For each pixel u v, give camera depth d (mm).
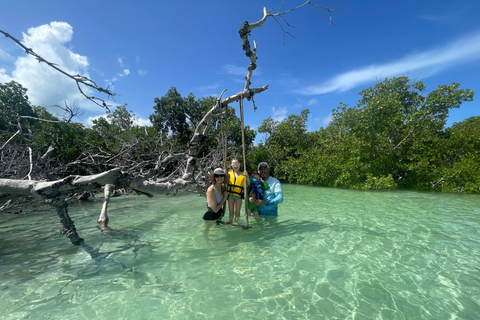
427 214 6996
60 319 2488
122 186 4676
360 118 15234
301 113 23641
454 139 15547
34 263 3787
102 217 5691
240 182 5691
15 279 3293
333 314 2543
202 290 3021
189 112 20719
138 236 5031
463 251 4180
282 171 18234
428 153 14852
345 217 6555
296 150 21156
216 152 14867
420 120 16578
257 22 5203
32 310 2629
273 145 20266
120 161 10492
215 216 5637
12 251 4285
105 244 4594
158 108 20391
